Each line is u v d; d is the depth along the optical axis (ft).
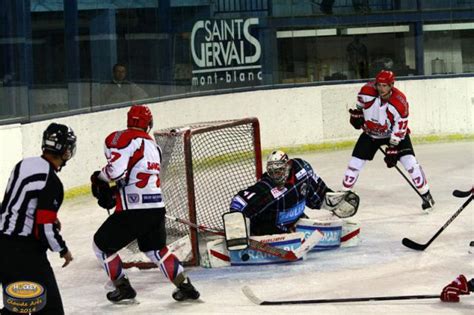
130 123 49.88
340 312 47.16
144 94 99.91
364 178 92.38
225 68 109.91
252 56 112.16
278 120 112.98
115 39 95.81
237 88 110.83
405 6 118.11
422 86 117.39
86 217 78.64
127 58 97.40
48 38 86.74
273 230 58.75
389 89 71.10
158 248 49.88
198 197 68.39
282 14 113.80
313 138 114.52
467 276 53.93
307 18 115.03
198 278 55.83
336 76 116.37
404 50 118.62
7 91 81.00
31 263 38.65
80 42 90.89
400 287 52.08
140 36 99.71
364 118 73.51
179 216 61.46
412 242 60.90
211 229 58.75
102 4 94.02
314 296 50.90
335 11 116.26
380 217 73.10
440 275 54.44
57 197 39.01
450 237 64.80
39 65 85.40
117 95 95.76
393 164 72.84
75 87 89.76
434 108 117.39
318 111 114.73
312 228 60.44
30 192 38.58
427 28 118.62
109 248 49.52
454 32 118.83
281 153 57.00
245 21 111.65
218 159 68.33
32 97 84.17
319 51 115.75
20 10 82.74
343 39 116.67
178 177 60.59
